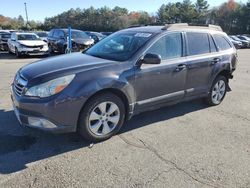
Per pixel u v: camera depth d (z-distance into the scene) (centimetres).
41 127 389
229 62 632
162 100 507
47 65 435
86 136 424
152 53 463
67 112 394
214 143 454
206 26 608
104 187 331
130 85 448
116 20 9300
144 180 347
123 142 442
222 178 357
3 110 560
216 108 629
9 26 8831
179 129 502
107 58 474
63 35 1792
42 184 332
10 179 339
